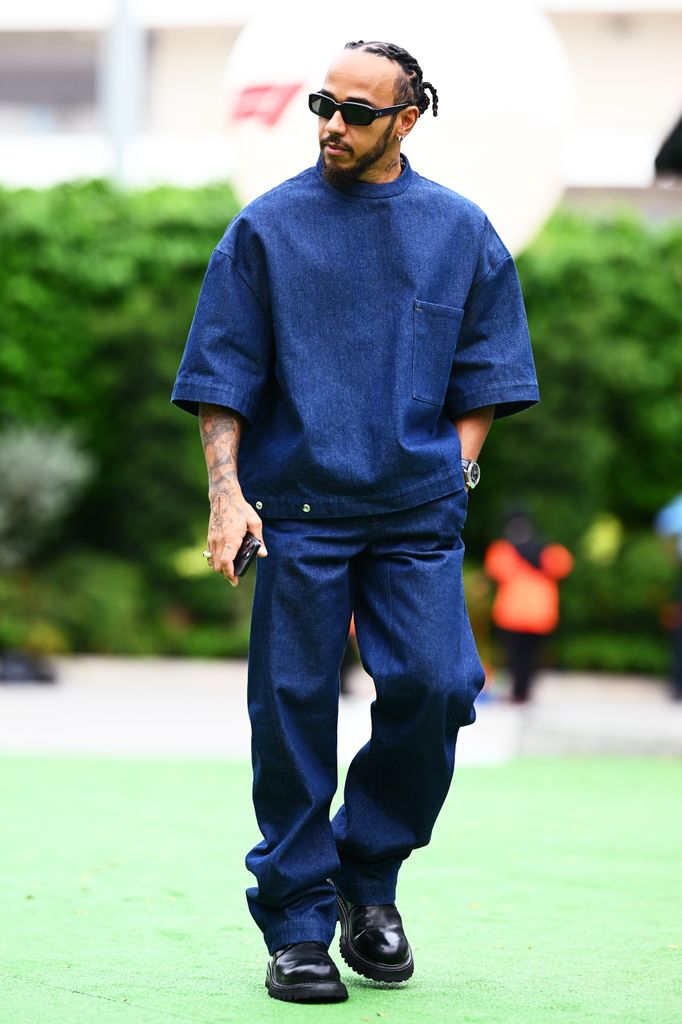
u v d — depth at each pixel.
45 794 20.56
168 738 27.53
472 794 21.67
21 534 49.03
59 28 86.88
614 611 49.34
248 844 16.53
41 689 37.88
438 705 9.41
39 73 88.25
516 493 49.72
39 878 14.16
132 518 51.28
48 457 49.03
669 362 51.91
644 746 27.12
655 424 51.75
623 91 79.81
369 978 10.02
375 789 9.96
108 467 51.97
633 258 51.84
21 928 11.79
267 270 9.53
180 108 82.38
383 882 10.08
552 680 45.53
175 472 50.66
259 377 9.66
